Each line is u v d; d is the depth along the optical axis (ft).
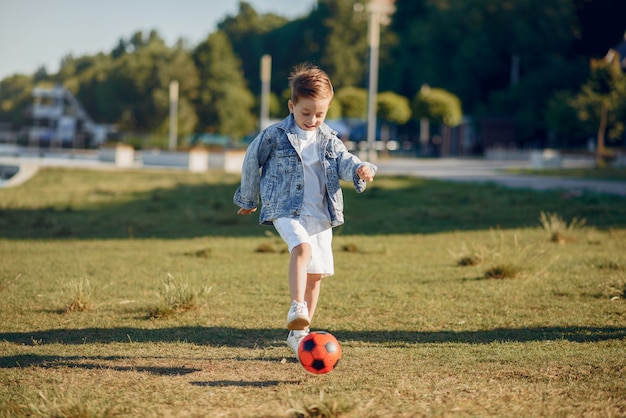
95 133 237.86
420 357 14.75
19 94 345.51
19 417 11.39
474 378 12.98
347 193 63.21
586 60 183.93
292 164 13.91
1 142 241.14
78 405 11.30
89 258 30.68
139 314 19.70
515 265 25.36
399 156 164.04
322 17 305.53
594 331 17.16
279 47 319.88
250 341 16.65
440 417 10.89
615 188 65.26
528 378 12.92
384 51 255.91
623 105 108.17
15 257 31.04
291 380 13.26
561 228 35.68
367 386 12.61
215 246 34.76
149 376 13.64
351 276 25.68
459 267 27.48
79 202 59.31
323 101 13.65
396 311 19.84
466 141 184.34
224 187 71.26
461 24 207.41
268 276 25.79
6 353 15.51
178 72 217.36
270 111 221.66
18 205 56.49
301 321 12.76
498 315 19.19
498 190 62.80
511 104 188.55
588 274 24.95
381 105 158.92
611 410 10.96
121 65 230.89
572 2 189.26
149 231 42.24
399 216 48.39
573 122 123.13
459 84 206.90
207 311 19.94
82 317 19.33
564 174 88.22
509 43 200.95
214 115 220.43
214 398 12.17
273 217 13.89
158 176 88.58
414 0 244.83
